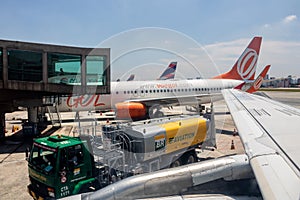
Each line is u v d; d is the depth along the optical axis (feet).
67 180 22.82
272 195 8.48
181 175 15.35
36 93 54.95
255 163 11.47
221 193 15.90
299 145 13.82
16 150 49.83
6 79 49.32
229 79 99.81
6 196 28.86
